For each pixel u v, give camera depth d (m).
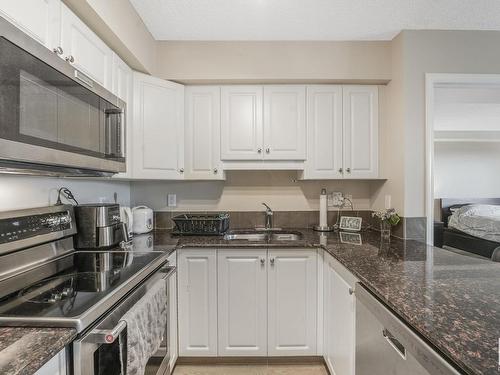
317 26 1.99
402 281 1.12
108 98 1.39
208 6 1.76
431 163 2.01
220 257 1.95
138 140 1.98
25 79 0.89
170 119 2.16
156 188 2.54
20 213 1.22
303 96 2.26
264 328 1.95
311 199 2.56
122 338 0.97
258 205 2.55
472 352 0.63
